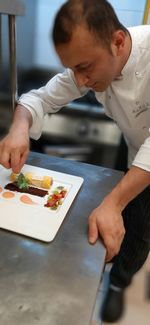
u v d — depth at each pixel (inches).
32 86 65.4
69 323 16.9
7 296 18.2
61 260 21.4
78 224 25.4
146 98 32.0
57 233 24.0
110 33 24.4
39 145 69.5
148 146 25.8
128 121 35.6
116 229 24.1
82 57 23.8
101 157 69.4
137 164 25.6
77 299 18.5
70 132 67.9
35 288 18.9
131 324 46.9
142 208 41.6
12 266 20.5
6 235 23.1
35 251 22.0
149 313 49.0
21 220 24.5
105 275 52.6
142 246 44.5
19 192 28.1
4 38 48.8
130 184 25.5
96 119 65.2
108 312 47.4
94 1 23.4
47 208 26.4
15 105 36.2
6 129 41.5
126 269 47.3
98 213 25.1
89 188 31.0
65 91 36.3
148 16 54.3
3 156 28.9
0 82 49.5
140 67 30.5
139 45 30.1
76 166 35.3
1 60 49.4
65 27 22.5
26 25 60.4
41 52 63.3
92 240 23.4
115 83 32.2
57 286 19.2
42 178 30.8
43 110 36.7
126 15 55.7
